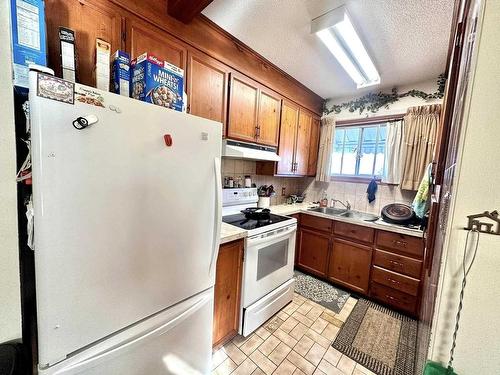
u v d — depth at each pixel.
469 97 0.47
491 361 0.49
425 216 2.04
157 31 1.38
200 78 1.65
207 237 1.19
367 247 2.32
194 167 1.08
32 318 0.82
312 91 2.91
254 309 1.74
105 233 0.80
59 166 0.68
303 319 1.98
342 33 1.61
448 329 0.53
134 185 0.86
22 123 0.77
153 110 0.90
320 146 3.21
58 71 1.02
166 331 1.04
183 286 1.10
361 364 1.54
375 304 2.26
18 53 0.74
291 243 2.15
